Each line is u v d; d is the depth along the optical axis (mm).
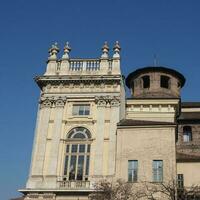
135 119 51469
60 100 50406
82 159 47094
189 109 59688
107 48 52719
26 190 45344
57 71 51969
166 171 43125
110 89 50156
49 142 48344
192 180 47562
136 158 44312
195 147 55000
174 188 38594
